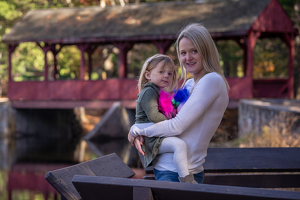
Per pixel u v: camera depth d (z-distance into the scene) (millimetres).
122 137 19047
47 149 16547
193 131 2504
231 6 18125
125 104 18859
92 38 18641
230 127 12914
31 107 19953
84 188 2150
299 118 8469
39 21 20688
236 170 3350
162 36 17594
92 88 19016
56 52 19969
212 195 1933
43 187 9281
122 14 20016
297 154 3432
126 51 19828
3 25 27797
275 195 1838
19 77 37688
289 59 17516
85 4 26750
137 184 2041
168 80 2633
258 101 14461
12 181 10000
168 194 2020
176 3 19969
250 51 16672
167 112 2539
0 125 20781
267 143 7906
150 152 2527
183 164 2369
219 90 2455
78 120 24922
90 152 15234
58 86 19469
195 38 2553
